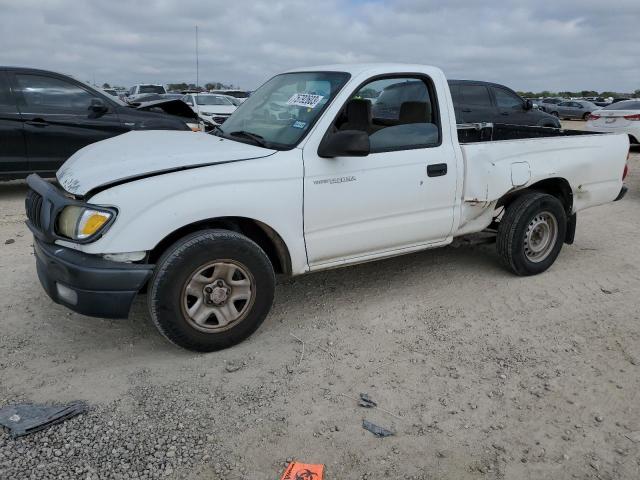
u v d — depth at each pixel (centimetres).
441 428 293
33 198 368
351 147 356
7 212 725
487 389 329
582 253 589
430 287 480
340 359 359
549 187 528
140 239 318
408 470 263
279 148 373
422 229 433
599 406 316
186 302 339
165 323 336
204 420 294
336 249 396
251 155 360
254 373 340
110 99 831
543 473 264
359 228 402
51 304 423
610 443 285
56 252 327
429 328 405
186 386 324
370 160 395
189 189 330
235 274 355
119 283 316
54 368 338
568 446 282
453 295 464
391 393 323
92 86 825
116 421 290
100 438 276
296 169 364
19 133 773
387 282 489
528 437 288
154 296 328
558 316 430
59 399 307
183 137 416
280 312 426
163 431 284
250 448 274
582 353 374
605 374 349
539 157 483
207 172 338
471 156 441
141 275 319
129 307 323
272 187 355
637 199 887
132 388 320
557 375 346
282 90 437
